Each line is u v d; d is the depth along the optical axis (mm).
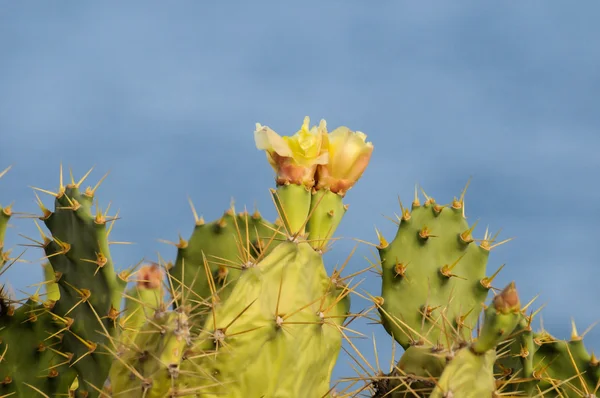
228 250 5645
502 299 4594
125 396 4594
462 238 5914
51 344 5777
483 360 4645
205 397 4664
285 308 4930
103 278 5496
